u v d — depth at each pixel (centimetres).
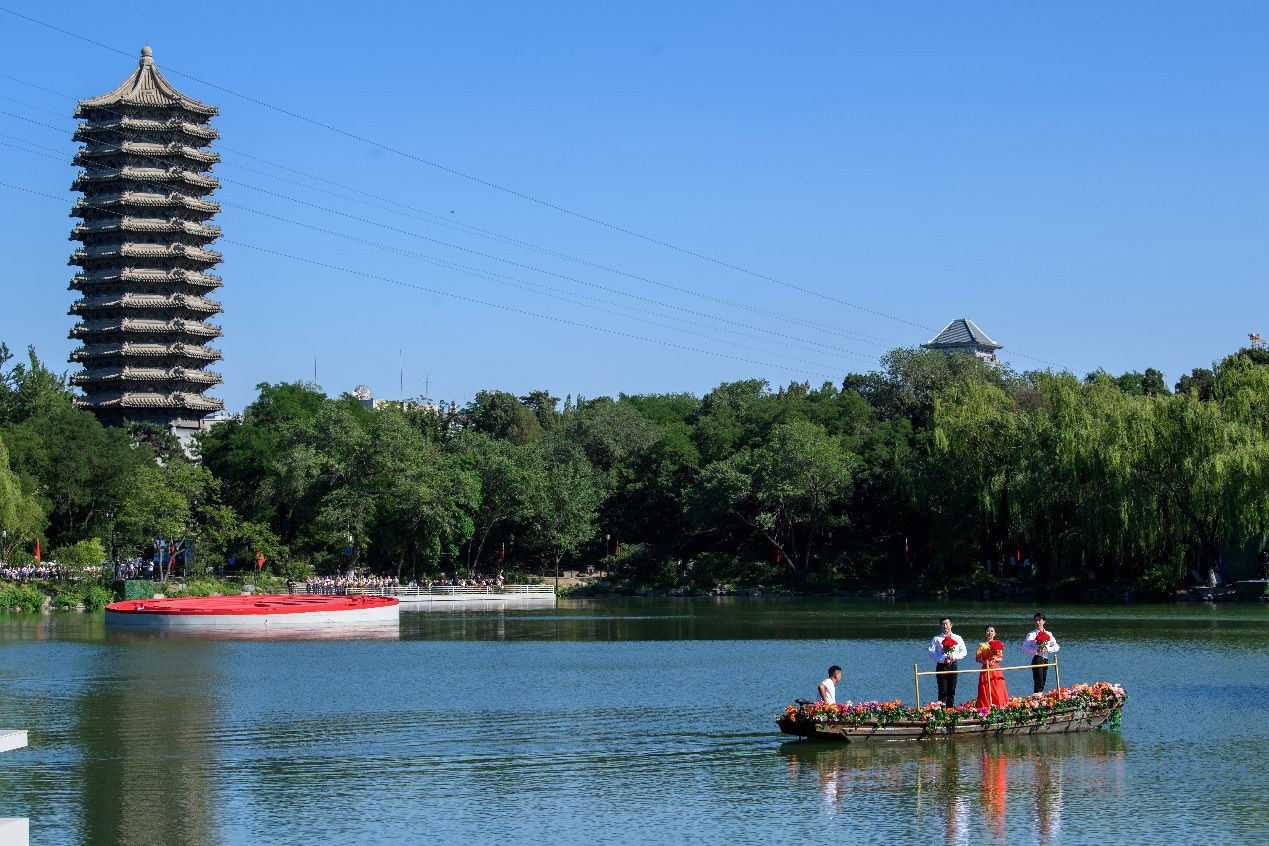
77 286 18962
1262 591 12156
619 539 19050
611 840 3306
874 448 17312
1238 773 3947
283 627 10025
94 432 14412
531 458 16762
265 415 18388
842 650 7988
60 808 3675
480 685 6259
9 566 13062
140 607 10088
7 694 5956
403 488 14700
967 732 4528
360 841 3325
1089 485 12700
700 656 7675
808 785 3869
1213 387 13438
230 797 3803
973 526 14588
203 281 18925
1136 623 9700
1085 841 3234
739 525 17850
